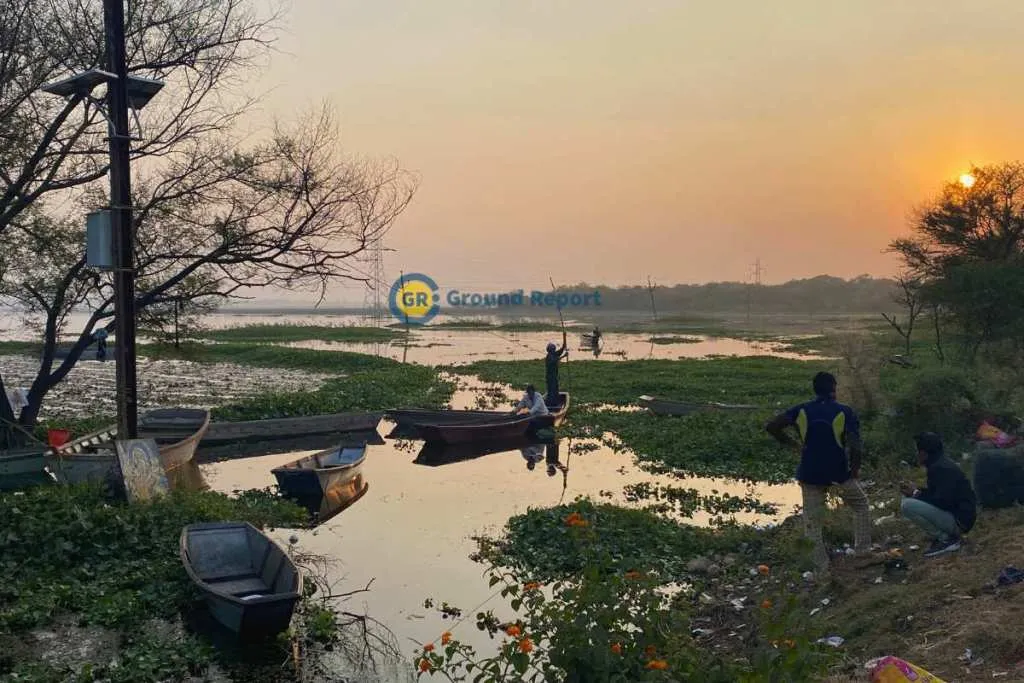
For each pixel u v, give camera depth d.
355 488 15.27
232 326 101.19
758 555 9.99
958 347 18.89
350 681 7.21
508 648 5.11
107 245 12.52
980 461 8.79
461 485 15.56
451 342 71.25
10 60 14.01
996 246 20.86
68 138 14.96
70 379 36.44
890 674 4.47
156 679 7.18
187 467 17.16
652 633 5.06
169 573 9.41
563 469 17.11
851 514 9.76
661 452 18.30
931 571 7.08
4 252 15.74
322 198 16.45
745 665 5.34
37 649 7.71
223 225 16.03
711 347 63.62
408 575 10.07
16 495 11.76
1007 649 5.14
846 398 17.66
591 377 35.66
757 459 17.22
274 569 9.17
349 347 62.06
